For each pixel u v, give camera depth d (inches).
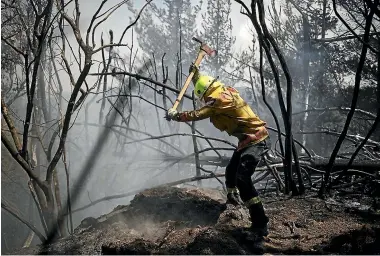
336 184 216.8
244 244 137.3
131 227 162.1
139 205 175.8
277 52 173.9
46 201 167.9
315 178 239.3
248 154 141.3
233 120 143.1
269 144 147.9
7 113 158.6
